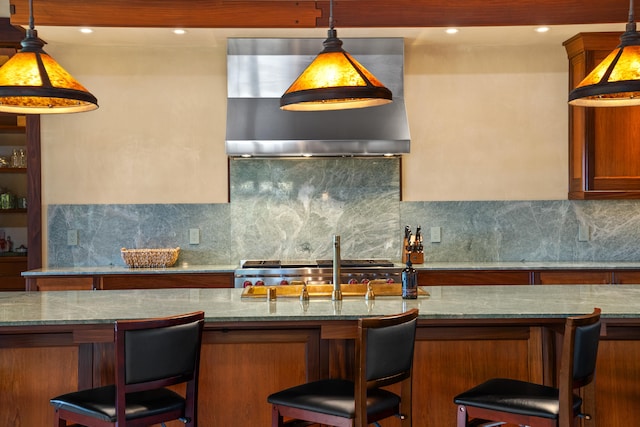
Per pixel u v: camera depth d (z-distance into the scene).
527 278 5.13
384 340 2.53
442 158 5.71
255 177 5.64
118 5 4.96
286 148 5.14
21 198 5.90
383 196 5.66
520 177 5.71
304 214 5.64
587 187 5.33
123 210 5.60
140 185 5.62
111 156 5.60
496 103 5.71
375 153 5.21
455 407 3.17
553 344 3.16
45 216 5.56
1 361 3.09
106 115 5.60
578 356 2.54
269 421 3.14
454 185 5.71
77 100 3.05
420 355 3.18
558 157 5.71
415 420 3.17
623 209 5.71
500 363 3.18
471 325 3.17
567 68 5.70
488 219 5.70
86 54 5.58
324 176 5.65
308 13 5.06
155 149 5.62
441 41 5.56
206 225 5.63
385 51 5.45
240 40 5.39
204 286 5.10
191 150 5.64
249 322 2.99
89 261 5.58
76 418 2.65
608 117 5.32
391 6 5.06
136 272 5.06
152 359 2.53
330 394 2.69
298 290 3.56
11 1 4.86
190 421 2.69
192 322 2.64
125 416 2.52
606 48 5.32
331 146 5.15
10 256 5.82
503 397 2.66
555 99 5.70
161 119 5.63
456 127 5.71
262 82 5.42
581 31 5.26
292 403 2.66
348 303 3.24
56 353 3.10
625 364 3.20
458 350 3.18
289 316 2.89
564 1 5.02
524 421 2.59
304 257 5.64
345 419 2.54
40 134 5.55
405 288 3.36
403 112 5.35
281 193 5.64
